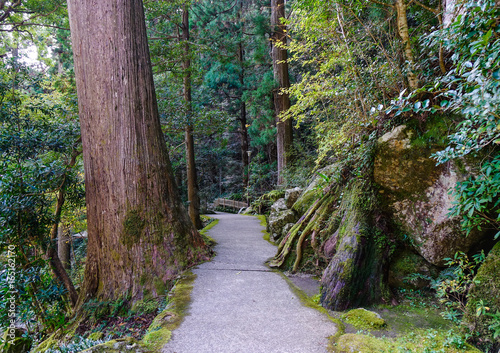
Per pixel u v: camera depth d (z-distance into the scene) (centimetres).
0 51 978
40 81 624
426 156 330
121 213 433
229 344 239
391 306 319
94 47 444
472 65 197
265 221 1023
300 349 231
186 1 881
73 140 596
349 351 224
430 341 233
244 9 1748
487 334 229
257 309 313
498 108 178
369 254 345
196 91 988
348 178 460
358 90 402
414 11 445
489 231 296
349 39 414
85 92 450
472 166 287
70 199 600
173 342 242
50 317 479
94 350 220
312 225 473
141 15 484
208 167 2189
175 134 1005
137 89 460
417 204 340
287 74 1125
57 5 796
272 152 1888
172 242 455
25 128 574
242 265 476
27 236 486
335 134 446
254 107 1252
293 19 467
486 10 207
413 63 352
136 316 365
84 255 1120
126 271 421
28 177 476
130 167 442
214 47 968
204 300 337
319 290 363
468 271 312
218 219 1118
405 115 358
